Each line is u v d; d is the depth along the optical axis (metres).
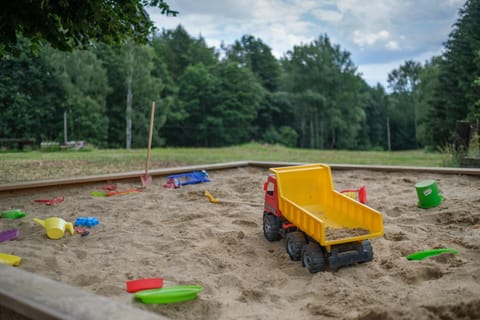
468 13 38.47
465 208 5.71
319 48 65.00
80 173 10.88
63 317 1.91
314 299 3.27
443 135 39.72
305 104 64.44
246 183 8.30
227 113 58.53
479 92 34.84
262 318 2.92
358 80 65.00
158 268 3.99
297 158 18.16
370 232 4.15
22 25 7.25
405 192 7.19
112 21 7.80
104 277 3.73
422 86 53.53
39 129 39.78
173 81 62.66
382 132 78.38
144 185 8.24
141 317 1.90
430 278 3.58
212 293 3.42
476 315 2.71
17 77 38.50
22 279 2.40
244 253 4.48
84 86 40.81
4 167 12.09
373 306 2.88
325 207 5.05
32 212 6.29
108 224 5.58
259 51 77.62
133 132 46.25
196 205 6.61
